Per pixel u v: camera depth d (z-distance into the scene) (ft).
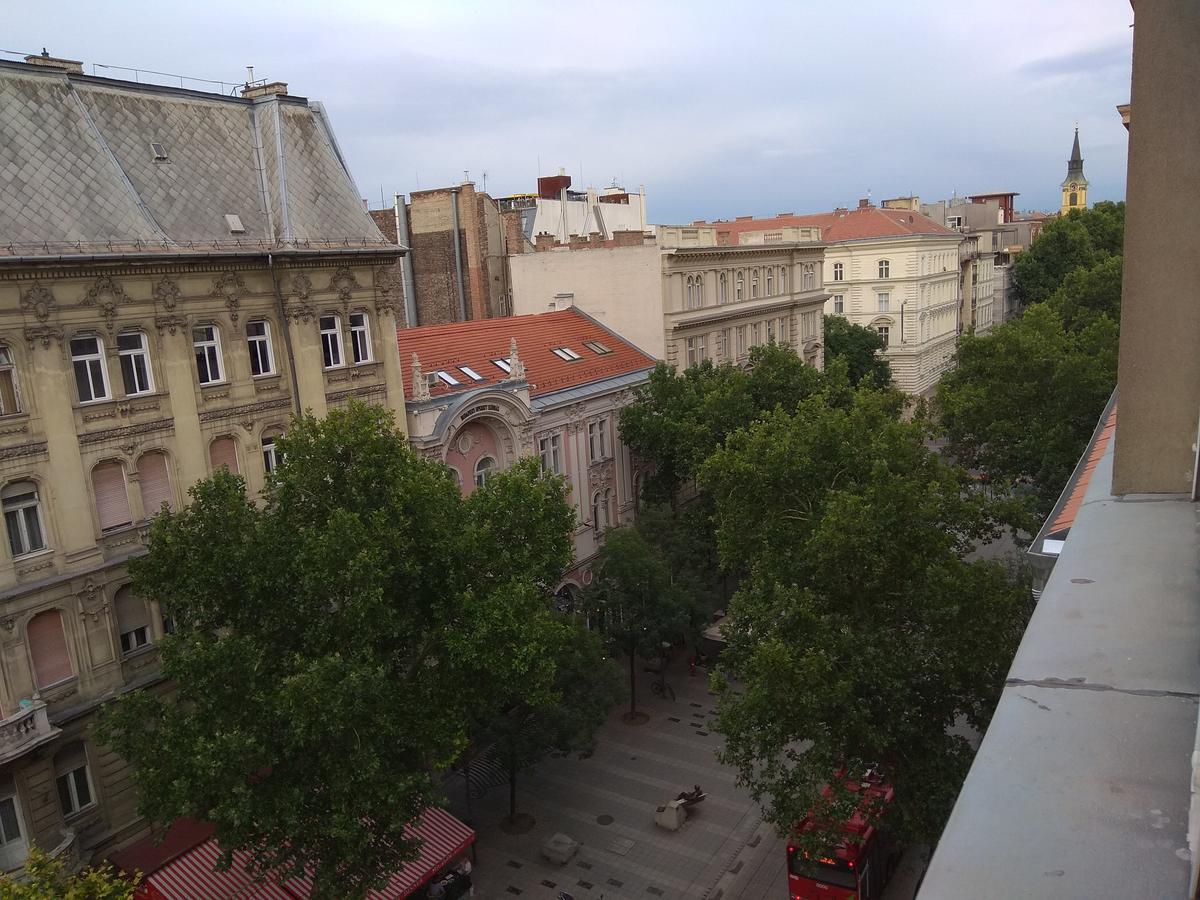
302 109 107.04
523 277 180.96
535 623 73.26
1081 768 11.20
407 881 81.56
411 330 141.59
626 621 121.70
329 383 103.91
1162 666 13.37
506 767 101.19
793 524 90.07
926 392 305.53
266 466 98.17
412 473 77.51
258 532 72.23
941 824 70.64
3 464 76.07
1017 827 10.31
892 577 78.69
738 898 90.12
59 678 80.79
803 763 70.18
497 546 78.54
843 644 72.08
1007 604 73.92
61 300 79.41
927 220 324.80
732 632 83.35
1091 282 228.22
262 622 71.77
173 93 97.19
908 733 72.43
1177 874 9.16
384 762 69.21
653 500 148.36
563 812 106.01
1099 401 131.64
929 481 88.74
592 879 93.97
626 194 297.33
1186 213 22.21
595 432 148.25
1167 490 23.48
